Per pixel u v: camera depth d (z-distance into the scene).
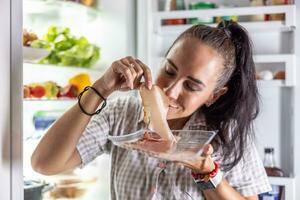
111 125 1.19
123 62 0.99
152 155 0.95
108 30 1.90
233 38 1.13
